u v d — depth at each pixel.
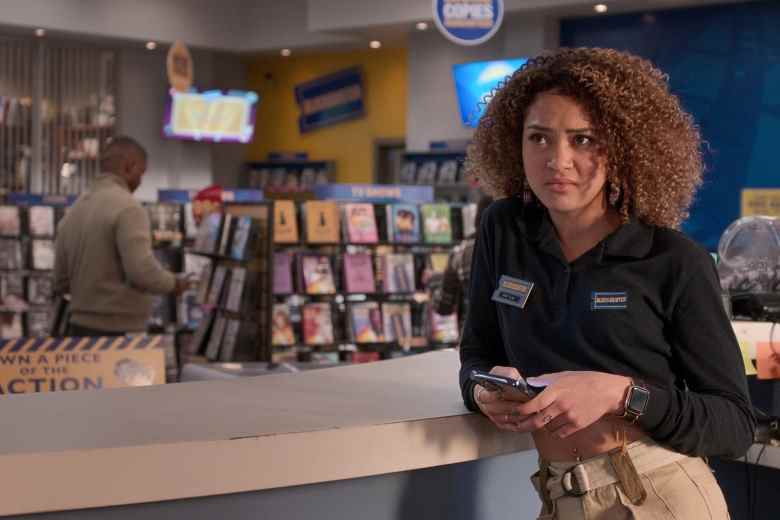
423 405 1.76
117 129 15.17
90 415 1.61
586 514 1.56
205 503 1.48
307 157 16.39
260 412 1.66
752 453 2.46
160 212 8.87
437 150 13.21
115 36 14.39
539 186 1.57
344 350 8.12
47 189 14.81
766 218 2.81
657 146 1.55
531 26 11.59
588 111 1.53
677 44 10.95
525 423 1.48
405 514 1.73
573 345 1.56
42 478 1.35
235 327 5.34
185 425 1.54
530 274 1.63
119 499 1.39
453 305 5.09
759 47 10.48
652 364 1.54
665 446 1.54
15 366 2.87
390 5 12.70
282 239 7.73
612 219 1.60
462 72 11.60
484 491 1.90
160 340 3.01
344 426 1.55
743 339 2.50
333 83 16.06
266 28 15.09
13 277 10.14
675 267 1.52
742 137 10.62
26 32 14.22
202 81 15.55
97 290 4.83
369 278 8.00
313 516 1.59
